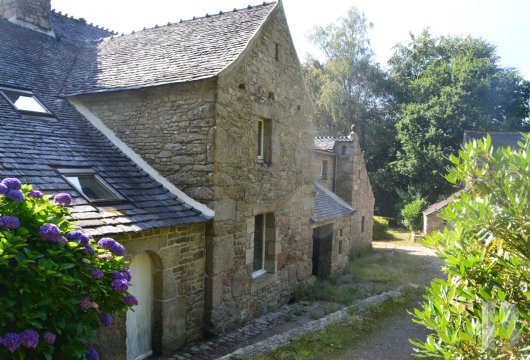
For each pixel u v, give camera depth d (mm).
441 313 2803
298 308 10234
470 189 3279
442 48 35312
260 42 8984
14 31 9680
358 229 18625
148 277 6934
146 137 8305
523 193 2928
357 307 9570
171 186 7934
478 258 2936
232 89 8070
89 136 8242
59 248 3375
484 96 30453
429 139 29781
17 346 2955
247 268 8867
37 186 5914
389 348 7398
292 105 10633
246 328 8555
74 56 10539
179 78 7887
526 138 3197
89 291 3588
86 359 3668
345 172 18406
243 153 8555
